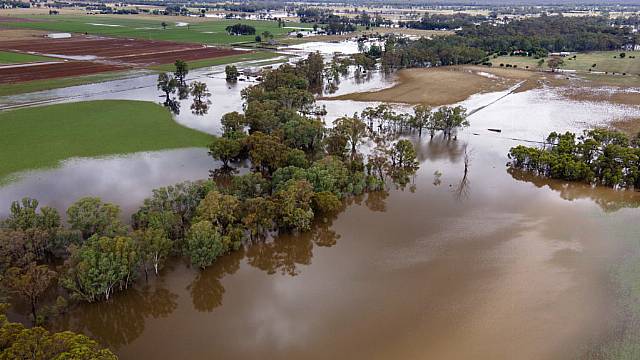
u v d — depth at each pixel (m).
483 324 53.22
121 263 56.12
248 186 77.62
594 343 50.31
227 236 64.81
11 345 40.03
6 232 57.59
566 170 90.94
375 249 68.31
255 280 62.22
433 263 64.38
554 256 65.69
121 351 51.00
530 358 48.53
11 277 51.06
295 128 102.75
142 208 70.12
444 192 87.19
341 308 56.22
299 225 70.38
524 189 88.38
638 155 89.00
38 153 99.12
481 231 72.44
